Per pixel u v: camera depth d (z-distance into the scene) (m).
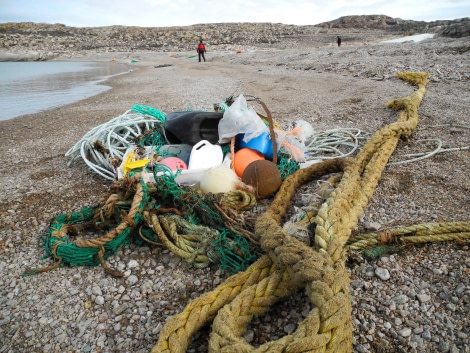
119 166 4.04
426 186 3.90
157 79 17.86
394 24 86.50
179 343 2.04
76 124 8.52
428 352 2.09
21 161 5.78
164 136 4.84
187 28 84.75
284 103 8.89
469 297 2.38
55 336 2.41
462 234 2.85
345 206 3.00
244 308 2.24
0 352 2.32
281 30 76.75
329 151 5.07
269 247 2.50
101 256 2.95
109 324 2.48
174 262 3.00
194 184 3.82
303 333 1.87
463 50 13.48
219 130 4.18
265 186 3.65
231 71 18.89
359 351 2.12
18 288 2.82
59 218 3.41
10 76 23.39
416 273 2.64
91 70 28.02
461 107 6.76
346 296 2.06
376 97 8.41
